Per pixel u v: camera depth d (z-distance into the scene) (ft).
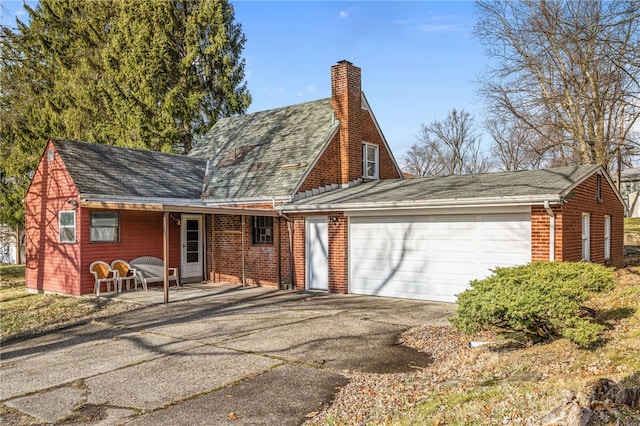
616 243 52.44
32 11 84.07
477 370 19.98
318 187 51.24
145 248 51.80
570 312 19.33
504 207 36.40
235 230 53.98
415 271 41.60
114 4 86.48
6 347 30.14
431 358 23.27
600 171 45.83
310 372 21.94
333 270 46.26
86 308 40.73
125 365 24.17
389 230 43.24
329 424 16.14
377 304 39.14
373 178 58.49
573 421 11.82
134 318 36.09
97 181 48.21
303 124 58.44
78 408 18.71
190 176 58.75
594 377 15.62
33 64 72.69
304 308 37.86
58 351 27.86
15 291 53.31
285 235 49.96
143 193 50.29
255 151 58.75
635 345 18.70
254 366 23.09
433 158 168.45
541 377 17.35
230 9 85.35
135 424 17.01
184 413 17.80
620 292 29.37
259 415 17.37
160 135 79.82
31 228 52.70
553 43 57.57
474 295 21.72
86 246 46.88
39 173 51.62
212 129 71.31
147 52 79.61
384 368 22.07
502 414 14.08
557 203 33.24
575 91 71.05
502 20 78.74
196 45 81.87
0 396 20.40
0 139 78.74
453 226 39.37
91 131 82.17
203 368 23.11
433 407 15.75
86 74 84.33
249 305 39.73
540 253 34.45
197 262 56.54
